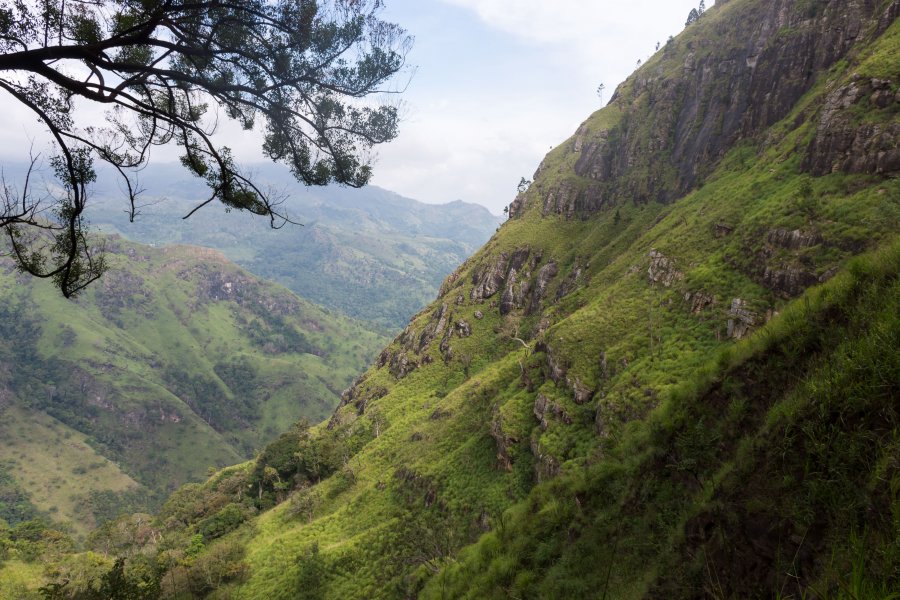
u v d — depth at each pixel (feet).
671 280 203.21
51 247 26.40
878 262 26.32
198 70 30.45
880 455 18.65
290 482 336.70
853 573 15.44
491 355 369.30
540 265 413.18
